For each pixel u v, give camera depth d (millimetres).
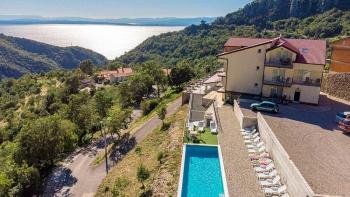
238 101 50719
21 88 163250
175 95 76688
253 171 32031
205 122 47156
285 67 49656
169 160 37594
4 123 112188
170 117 55719
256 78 52406
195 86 69000
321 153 32594
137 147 47812
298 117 44562
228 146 37781
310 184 26156
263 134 38688
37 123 48438
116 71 172500
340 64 59406
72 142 51844
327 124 41938
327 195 23422
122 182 37469
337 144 35125
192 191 30609
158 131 51438
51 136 48000
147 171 35094
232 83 53812
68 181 43906
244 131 41969
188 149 38719
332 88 57688
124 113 57656
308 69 49812
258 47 50844
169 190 31594
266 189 28406
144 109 71625
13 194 38469
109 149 53062
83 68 182000
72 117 63312
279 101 51031
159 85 100500
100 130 64438
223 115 48875
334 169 29109
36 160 47000
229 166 32812
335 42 59938
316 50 52031
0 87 184125
